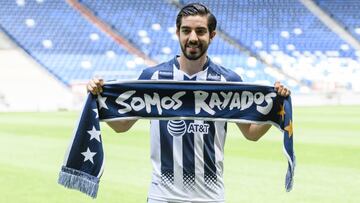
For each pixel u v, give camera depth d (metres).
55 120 20.09
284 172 9.63
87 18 33.62
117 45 32.53
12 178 9.09
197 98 4.10
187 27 3.76
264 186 8.48
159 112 4.06
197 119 4.01
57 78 29.52
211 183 4.00
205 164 3.97
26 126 17.77
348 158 11.14
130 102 4.11
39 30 31.98
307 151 12.12
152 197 4.03
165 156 3.98
